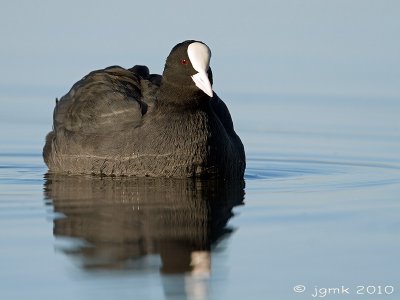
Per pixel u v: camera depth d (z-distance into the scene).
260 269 13.97
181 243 15.02
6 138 24.38
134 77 21.09
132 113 19.94
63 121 21.36
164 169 19.42
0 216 16.58
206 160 19.36
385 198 18.28
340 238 15.47
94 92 20.75
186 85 19.31
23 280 13.31
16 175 20.38
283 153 23.33
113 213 16.75
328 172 21.20
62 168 20.67
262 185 19.58
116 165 19.70
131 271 13.70
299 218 16.64
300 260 14.35
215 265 14.07
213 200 17.89
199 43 19.48
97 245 14.85
